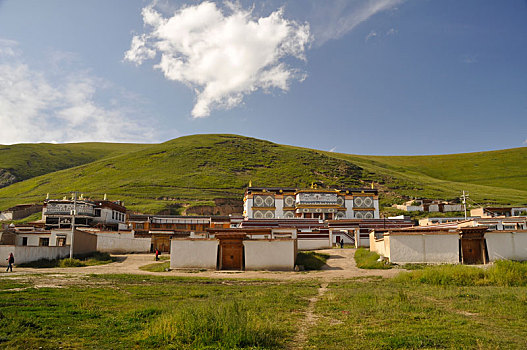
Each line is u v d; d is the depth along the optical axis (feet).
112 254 151.43
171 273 89.92
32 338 30.12
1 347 27.78
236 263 97.19
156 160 465.06
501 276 64.34
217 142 552.00
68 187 374.22
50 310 41.11
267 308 45.27
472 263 92.07
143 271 96.84
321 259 115.24
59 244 136.98
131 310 41.45
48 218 183.11
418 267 88.94
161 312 40.70
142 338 31.12
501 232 92.58
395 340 30.89
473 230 92.63
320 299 52.37
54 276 77.77
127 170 428.56
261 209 209.15
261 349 28.94
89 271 94.79
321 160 479.41
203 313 35.14
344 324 37.47
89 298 50.39
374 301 47.39
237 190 365.20
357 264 103.19
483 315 40.32
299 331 35.27
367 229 157.69
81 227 178.91
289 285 68.44
